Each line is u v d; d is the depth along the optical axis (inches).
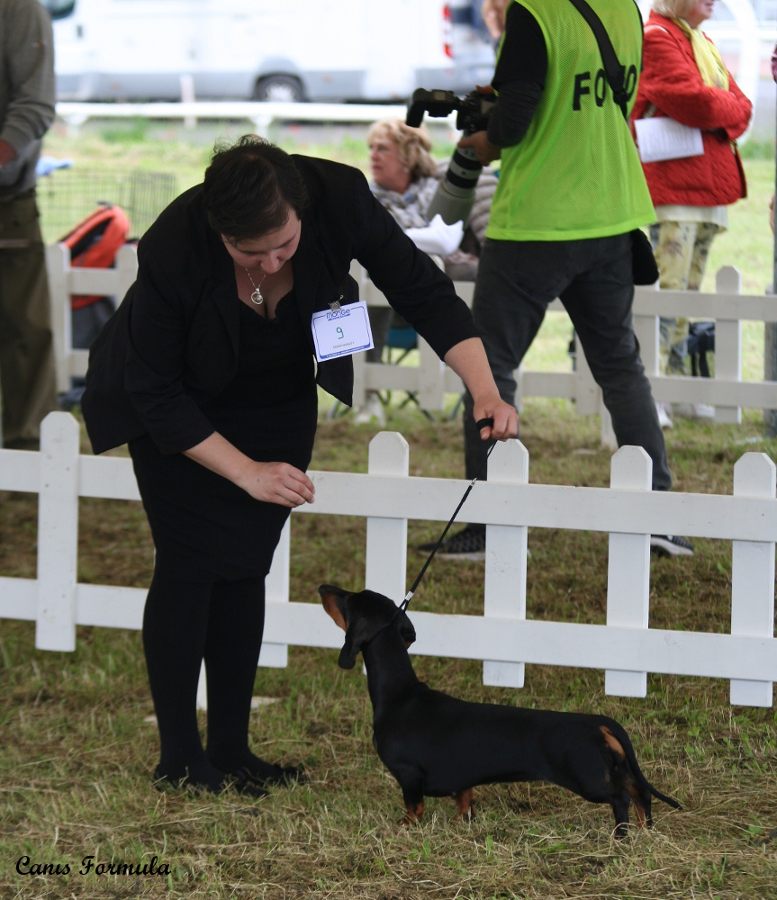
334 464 436.5
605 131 315.3
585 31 306.7
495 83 308.7
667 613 304.5
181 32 1187.3
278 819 214.5
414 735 202.5
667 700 266.7
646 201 329.1
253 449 214.7
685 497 248.2
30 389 424.5
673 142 448.8
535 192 314.7
